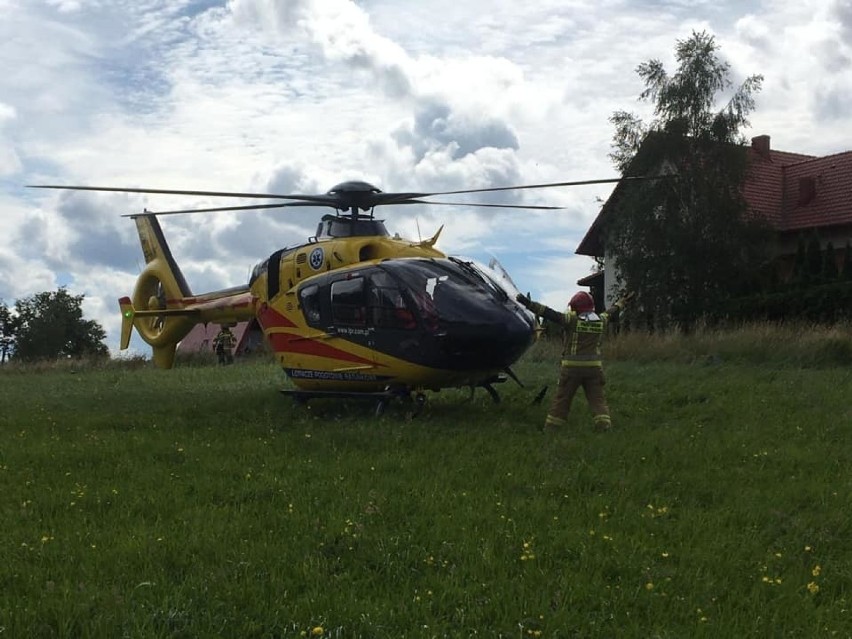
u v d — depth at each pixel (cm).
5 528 578
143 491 690
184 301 2031
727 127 3178
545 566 489
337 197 1306
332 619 410
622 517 591
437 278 1128
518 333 1102
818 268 2970
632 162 3272
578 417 1084
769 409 1116
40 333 7650
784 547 531
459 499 640
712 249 3114
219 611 422
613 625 407
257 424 1097
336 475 734
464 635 396
